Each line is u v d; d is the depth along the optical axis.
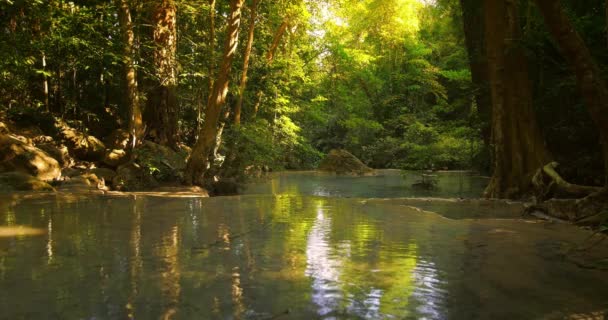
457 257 3.81
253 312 2.43
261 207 7.39
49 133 14.26
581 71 5.91
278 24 20.95
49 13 11.36
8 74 12.52
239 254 3.81
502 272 3.33
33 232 4.79
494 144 10.36
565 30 5.83
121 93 18.23
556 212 6.62
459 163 23.17
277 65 19.34
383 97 36.03
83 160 14.12
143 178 11.94
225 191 13.05
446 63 31.27
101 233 4.76
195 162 12.55
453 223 5.79
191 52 17.22
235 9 12.19
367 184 15.98
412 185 15.14
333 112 36.94
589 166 9.67
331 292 2.79
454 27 23.02
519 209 7.75
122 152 13.39
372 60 35.03
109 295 2.69
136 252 3.85
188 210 6.84
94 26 12.52
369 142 34.25
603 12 9.90
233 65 17.02
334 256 3.78
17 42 11.71
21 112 13.49
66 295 2.68
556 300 2.70
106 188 11.23
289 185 15.73
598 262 3.66
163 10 14.69
